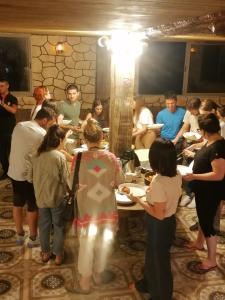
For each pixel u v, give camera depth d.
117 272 2.90
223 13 1.93
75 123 4.69
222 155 2.60
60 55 6.13
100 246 2.60
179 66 6.87
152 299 2.39
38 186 2.71
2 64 6.12
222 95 7.17
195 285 2.76
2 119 4.57
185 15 2.08
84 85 6.36
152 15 2.08
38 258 3.06
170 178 2.16
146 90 6.81
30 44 5.99
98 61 6.19
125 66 3.25
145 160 3.44
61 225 2.85
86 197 2.42
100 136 2.44
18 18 2.43
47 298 2.58
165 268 2.30
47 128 2.95
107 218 2.48
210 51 6.91
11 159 2.99
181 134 4.48
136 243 3.32
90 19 2.35
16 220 3.17
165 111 4.59
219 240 3.42
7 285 2.71
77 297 2.60
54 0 1.60
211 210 2.78
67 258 3.06
